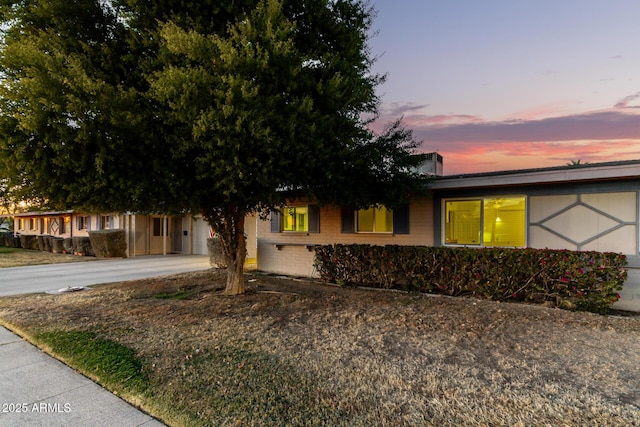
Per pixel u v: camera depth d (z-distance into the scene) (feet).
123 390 10.10
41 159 13.48
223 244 23.34
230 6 15.80
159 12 16.01
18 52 12.86
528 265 19.34
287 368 11.32
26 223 92.84
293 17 18.20
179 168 16.10
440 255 22.18
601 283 17.49
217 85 13.82
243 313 18.17
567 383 10.11
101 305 20.71
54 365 12.27
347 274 26.37
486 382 10.21
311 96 16.31
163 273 35.86
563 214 20.97
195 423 8.30
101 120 13.01
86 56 15.30
